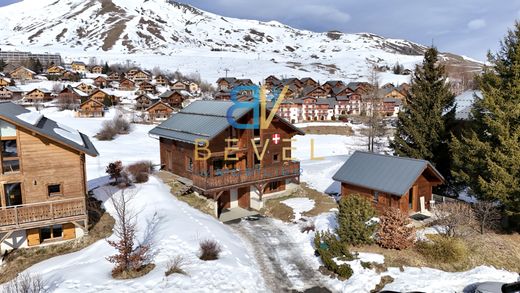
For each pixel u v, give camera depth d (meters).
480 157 26.42
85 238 24.03
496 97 25.14
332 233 24.73
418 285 19.77
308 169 42.47
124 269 19.52
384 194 26.61
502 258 23.14
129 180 32.12
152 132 36.12
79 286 18.22
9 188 22.86
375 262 21.36
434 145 33.03
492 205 25.50
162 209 27.50
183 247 22.42
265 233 26.72
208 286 18.88
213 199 29.69
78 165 24.00
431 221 26.38
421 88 34.12
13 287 17.97
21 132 22.56
